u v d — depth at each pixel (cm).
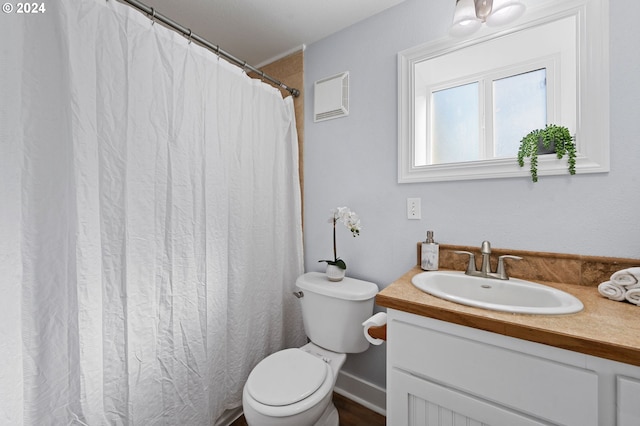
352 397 156
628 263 90
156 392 101
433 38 129
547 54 105
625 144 91
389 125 143
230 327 134
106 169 88
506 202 112
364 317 131
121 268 92
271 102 159
